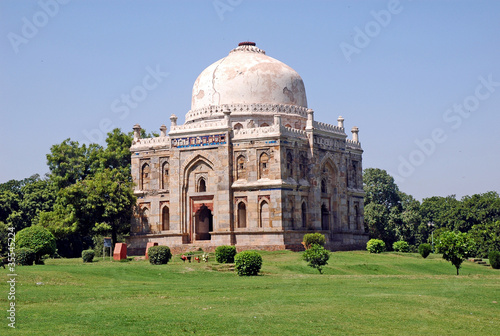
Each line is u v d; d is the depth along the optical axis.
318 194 70.88
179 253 69.31
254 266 46.72
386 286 39.34
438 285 40.31
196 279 43.75
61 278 39.28
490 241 93.31
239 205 68.00
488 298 34.84
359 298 33.62
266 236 65.94
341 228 74.88
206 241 69.31
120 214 73.38
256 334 25.50
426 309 31.11
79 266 46.94
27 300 31.53
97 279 40.69
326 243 70.88
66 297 32.88
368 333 26.28
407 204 106.12
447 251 50.69
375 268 54.66
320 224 70.69
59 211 72.19
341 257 60.56
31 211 92.50
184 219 70.62
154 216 72.81
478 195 113.19
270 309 30.09
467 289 38.25
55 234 70.69
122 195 71.38
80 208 70.81
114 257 61.25
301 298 33.50
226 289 37.31
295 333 25.80
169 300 32.59
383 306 31.44
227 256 54.62
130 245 73.56
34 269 42.19
